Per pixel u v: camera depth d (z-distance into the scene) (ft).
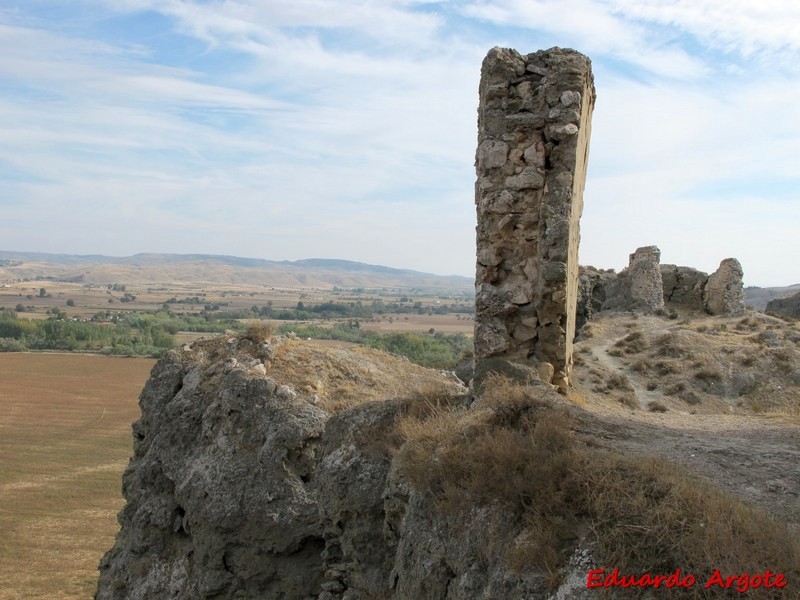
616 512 17.67
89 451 138.10
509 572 17.90
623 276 107.04
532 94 34.83
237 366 44.62
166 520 40.37
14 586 72.02
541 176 34.32
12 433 154.30
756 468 23.84
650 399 64.49
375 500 27.68
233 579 36.27
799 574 15.24
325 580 30.60
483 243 35.14
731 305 99.60
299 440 37.50
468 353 76.13
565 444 21.50
